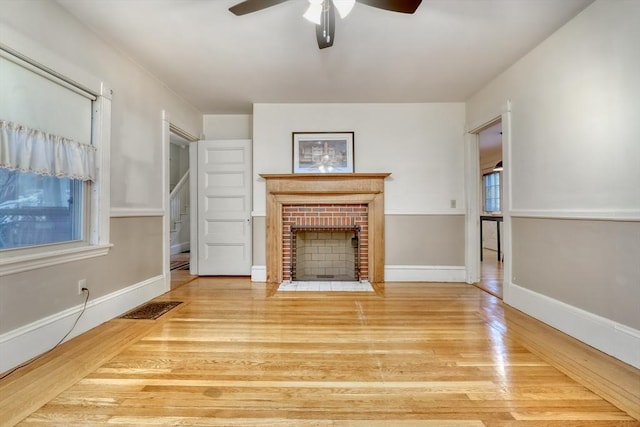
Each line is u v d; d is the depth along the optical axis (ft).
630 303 6.02
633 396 4.96
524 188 9.15
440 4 6.79
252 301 10.25
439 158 13.10
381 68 9.92
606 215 6.47
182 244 21.90
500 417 4.48
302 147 13.11
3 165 5.55
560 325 7.73
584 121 7.07
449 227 13.07
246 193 13.78
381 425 4.33
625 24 6.09
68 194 7.47
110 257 8.50
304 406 4.75
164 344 6.89
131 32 7.90
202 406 4.73
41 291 6.44
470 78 10.68
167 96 11.44
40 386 5.23
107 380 5.42
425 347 6.80
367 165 13.12
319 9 5.55
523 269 9.22
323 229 13.23
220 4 6.82
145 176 10.14
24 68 6.15
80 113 7.60
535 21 7.44
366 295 10.98
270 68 9.93
